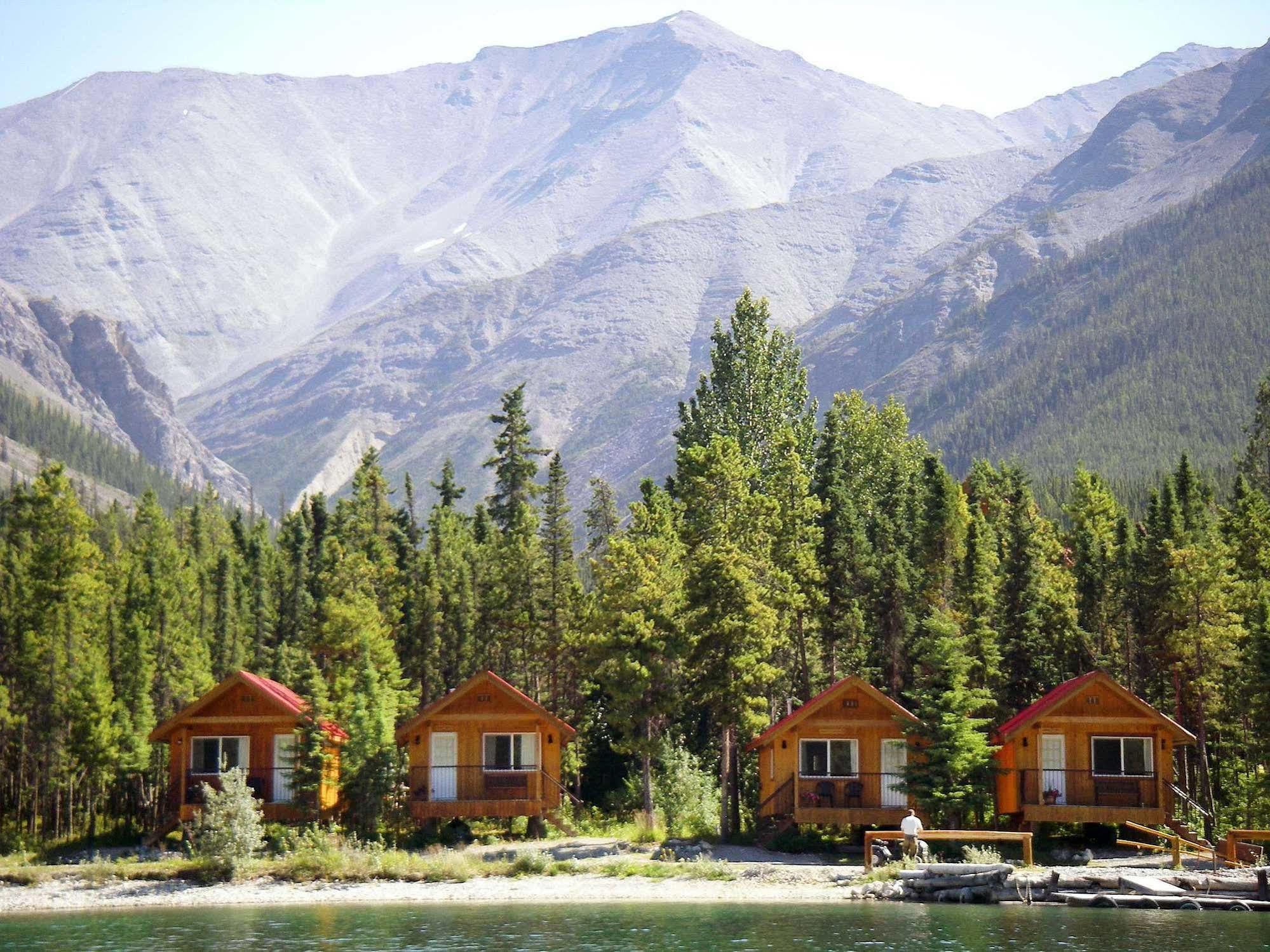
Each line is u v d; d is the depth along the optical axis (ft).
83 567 241.55
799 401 347.36
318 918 167.43
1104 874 179.73
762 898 179.11
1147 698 242.78
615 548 220.02
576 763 245.86
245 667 290.76
